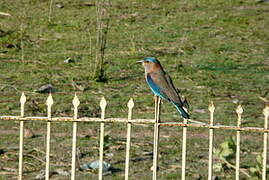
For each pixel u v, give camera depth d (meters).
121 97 16.19
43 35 22.39
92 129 13.54
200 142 12.86
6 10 25.55
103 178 10.63
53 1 27.56
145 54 20.50
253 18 25.92
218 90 17.06
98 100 15.82
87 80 17.59
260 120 14.60
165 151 12.17
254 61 20.28
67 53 20.36
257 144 12.85
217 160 11.66
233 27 24.56
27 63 19.08
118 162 11.49
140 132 13.49
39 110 14.73
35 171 10.93
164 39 22.56
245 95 16.75
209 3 28.42
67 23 24.00
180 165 11.41
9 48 20.64
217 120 14.44
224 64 19.83
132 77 18.11
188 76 18.31
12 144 12.33
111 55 20.23
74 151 8.48
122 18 24.98
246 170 11.16
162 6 27.52
